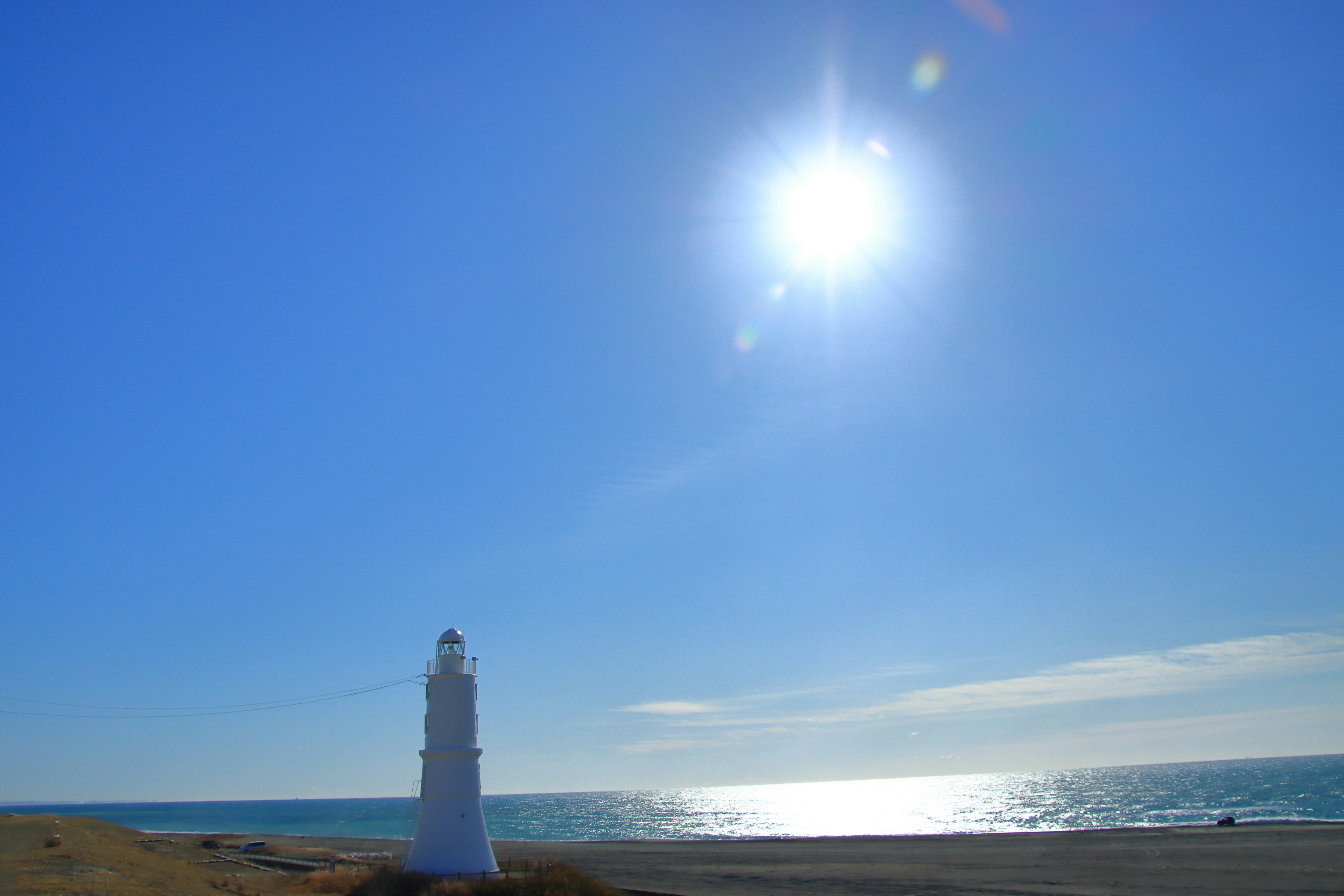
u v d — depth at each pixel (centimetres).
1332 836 6241
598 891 4112
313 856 7844
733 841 9044
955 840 7706
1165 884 4312
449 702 4253
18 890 2941
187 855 7056
